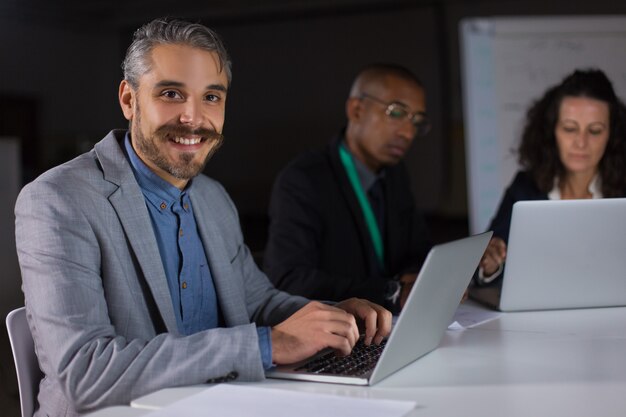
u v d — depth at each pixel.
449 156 11.27
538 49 3.89
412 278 2.16
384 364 1.24
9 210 4.49
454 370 1.33
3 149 4.54
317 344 1.32
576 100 3.03
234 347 1.28
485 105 3.87
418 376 1.29
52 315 1.33
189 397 1.15
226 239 1.81
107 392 1.24
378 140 2.65
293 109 12.87
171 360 1.26
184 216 1.66
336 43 12.30
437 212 11.35
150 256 1.52
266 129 13.13
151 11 12.91
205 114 1.55
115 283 1.47
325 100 12.55
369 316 1.50
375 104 2.65
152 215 1.61
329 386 1.24
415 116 2.68
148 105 1.53
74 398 1.26
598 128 3.02
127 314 1.47
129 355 1.27
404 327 1.24
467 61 3.89
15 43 12.49
